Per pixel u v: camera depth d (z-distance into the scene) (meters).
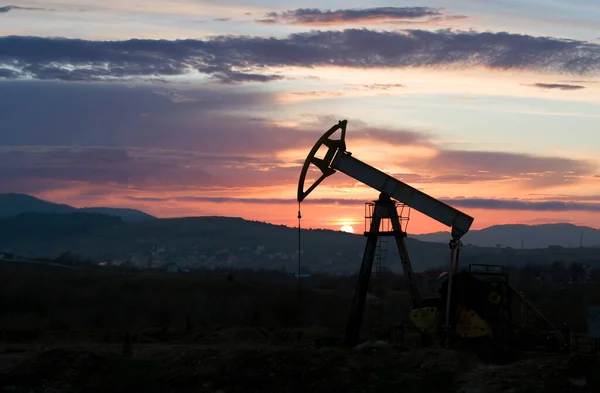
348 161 40.94
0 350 36.56
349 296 72.12
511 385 28.77
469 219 39.75
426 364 31.34
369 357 32.81
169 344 41.97
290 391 28.44
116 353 32.09
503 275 39.22
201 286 75.62
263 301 66.25
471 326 37.53
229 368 29.44
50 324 53.03
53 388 27.33
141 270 121.81
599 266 186.62
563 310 64.81
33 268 96.00
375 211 41.03
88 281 77.50
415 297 40.47
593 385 28.28
